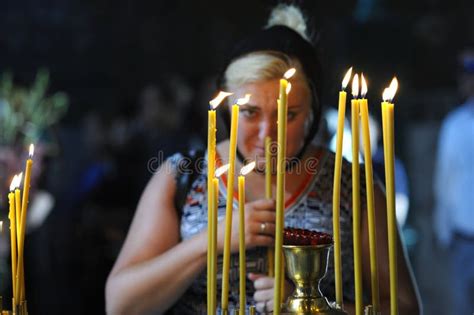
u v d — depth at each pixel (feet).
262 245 10.11
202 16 50.21
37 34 50.42
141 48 52.26
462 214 28.02
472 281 28.12
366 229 11.00
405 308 11.00
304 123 10.52
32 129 24.79
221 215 10.86
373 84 46.50
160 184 11.28
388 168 7.52
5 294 22.97
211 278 7.80
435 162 41.65
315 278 8.16
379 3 46.85
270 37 10.45
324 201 11.07
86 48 51.21
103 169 26.68
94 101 50.08
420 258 38.91
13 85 25.67
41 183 25.91
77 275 27.27
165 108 27.81
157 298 10.57
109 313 10.90
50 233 27.02
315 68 10.61
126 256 11.07
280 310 7.44
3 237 23.02
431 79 47.65
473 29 47.24
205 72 49.80
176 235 11.18
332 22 45.52
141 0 51.42
